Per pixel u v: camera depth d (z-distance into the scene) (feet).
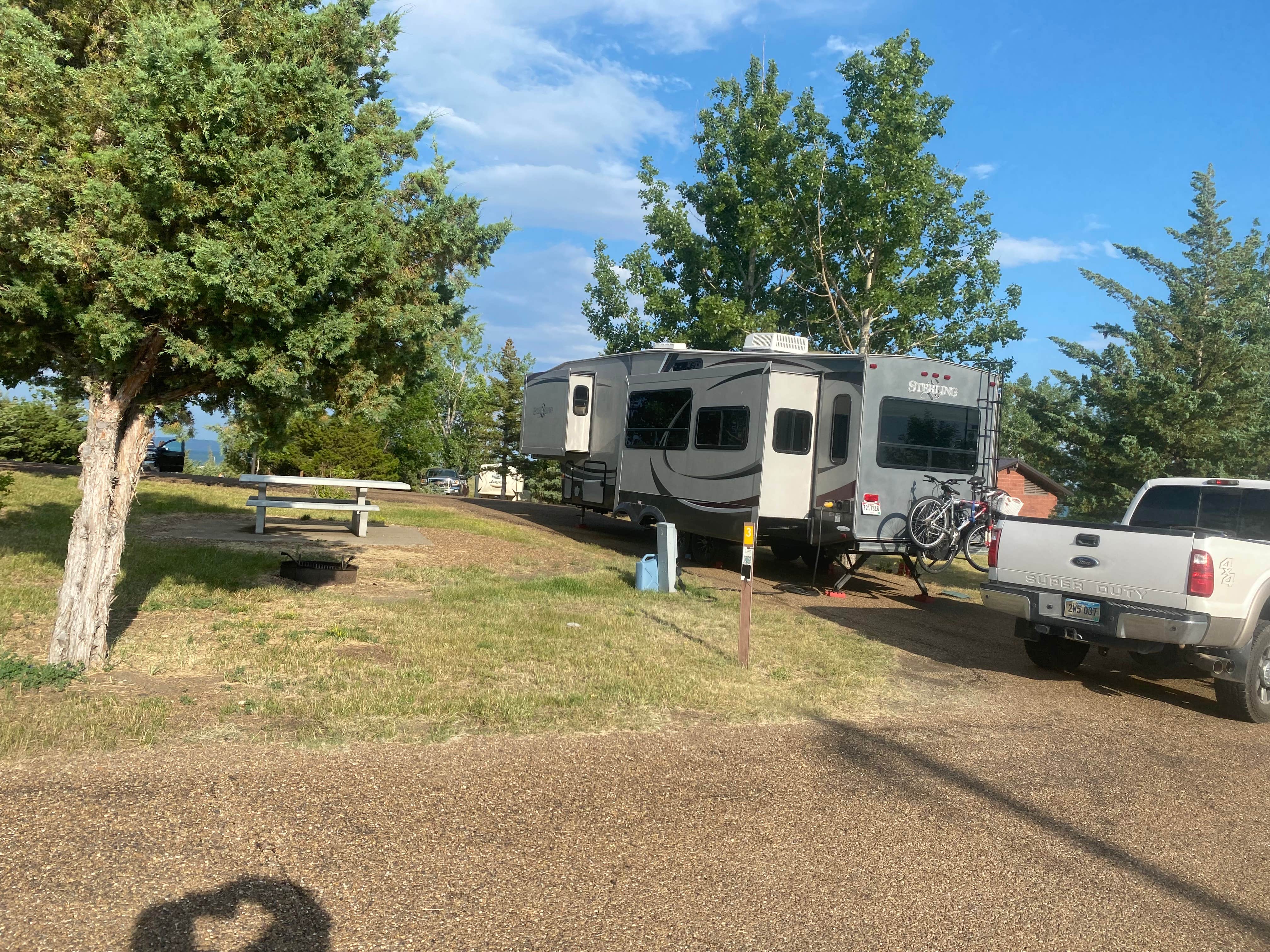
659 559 35.78
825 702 21.02
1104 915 11.46
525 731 16.94
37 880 10.04
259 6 18.49
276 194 16.51
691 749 16.85
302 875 10.78
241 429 20.90
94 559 18.10
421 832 12.25
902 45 73.41
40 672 16.99
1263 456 62.95
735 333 81.71
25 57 15.23
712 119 87.71
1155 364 66.08
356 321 19.10
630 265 90.63
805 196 78.02
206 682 18.16
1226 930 11.27
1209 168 69.00
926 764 17.10
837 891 11.57
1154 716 22.59
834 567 47.50
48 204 15.61
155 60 15.06
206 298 16.19
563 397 58.18
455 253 20.74
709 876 11.71
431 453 111.04
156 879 10.34
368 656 21.31
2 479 36.50
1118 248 70.18
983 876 12.35
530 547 46.50
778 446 40.29
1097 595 23.45
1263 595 22.41
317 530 44.27
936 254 82.02
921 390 39.40
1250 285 67.72
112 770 13.28
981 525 40.37
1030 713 21.86
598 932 10.09
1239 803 16.22
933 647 29.66
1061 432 68.90
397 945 9.46
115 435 18.30
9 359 19.03
